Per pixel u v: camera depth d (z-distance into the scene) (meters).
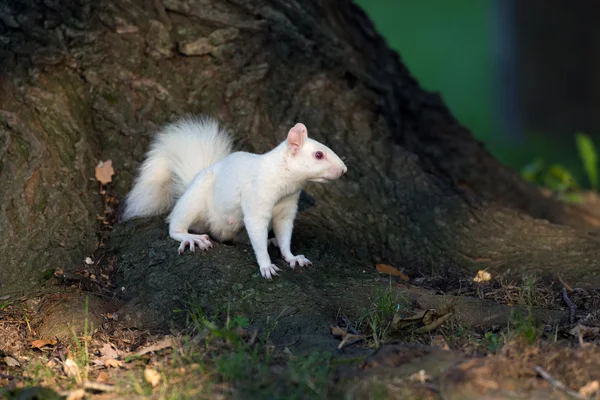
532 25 19.81
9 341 7.08
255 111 9.24
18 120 8.48
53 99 8.73
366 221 8.90
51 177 8.42
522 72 20.09
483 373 6.00
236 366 6.19
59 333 7.20
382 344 6.77
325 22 10.01
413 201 9.17
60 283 7.80
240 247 8.05
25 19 8.86
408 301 7.49
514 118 20.36
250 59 9.38
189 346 6.69
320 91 9.59
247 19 9.42
